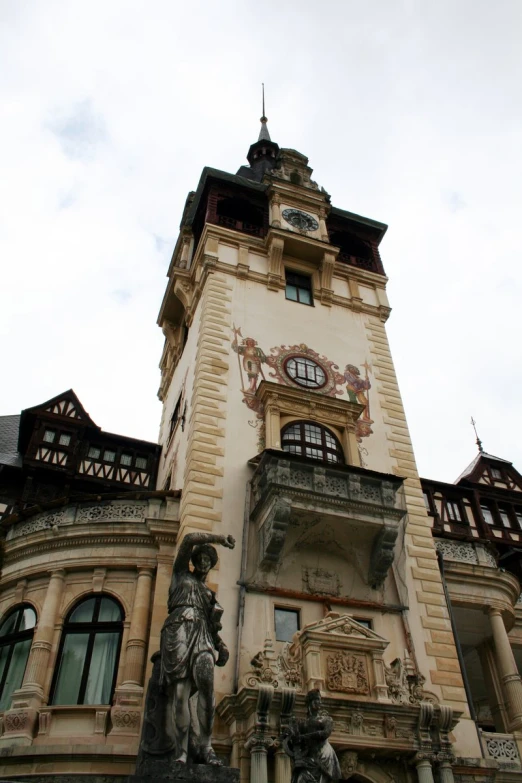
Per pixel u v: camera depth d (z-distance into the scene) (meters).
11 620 17.94
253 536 18.59
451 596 20.81
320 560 18.88
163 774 8.24
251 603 17.25
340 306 27.64
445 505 30.89
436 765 15.33
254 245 27.94
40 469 26.45
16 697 15.63
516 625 22.97
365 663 16.20
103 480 27.27
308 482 18.81
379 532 18.91
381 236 32.69
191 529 18.06
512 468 34.50
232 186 30.39
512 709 19.09
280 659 15.74
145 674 16.03
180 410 25.58
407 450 23.25
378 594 18.80
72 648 16.83
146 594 17.47
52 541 18.64
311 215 30.48
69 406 28.69
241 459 20.27
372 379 25.25
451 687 17.67
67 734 15.17
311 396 22.50
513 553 27.59
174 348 30.45
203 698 8.98
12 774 14.39
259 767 13.73
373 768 15.25
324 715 11.03
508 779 16.88
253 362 23.47
